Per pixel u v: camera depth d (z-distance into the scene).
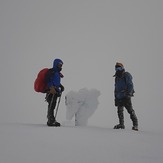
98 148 3.71
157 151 3.67
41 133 4.86
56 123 6.90
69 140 4.25
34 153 3.24
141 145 4.13
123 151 3.57
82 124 7.85
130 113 7.61
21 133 4.76
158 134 5.77
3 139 4.09
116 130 6.32
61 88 7.36
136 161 3.04
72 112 7.79
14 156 3.07
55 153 3.28
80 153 3.34
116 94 7.77
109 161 3.02
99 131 5.71
